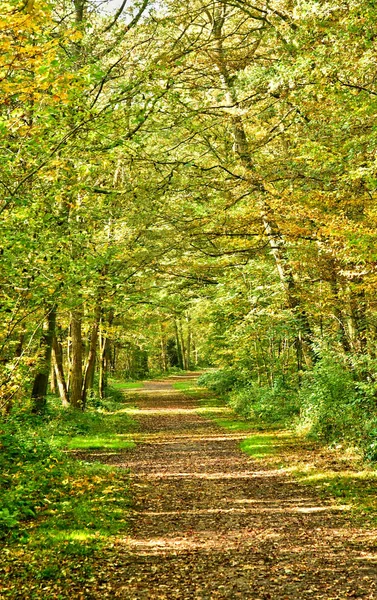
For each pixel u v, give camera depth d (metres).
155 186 15.72
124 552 7.38
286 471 12.33
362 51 10.64
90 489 10.45
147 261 17.45
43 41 8.38
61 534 7.83
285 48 13.33
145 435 19.55
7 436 12.31
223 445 16.75
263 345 24.73
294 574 6.52
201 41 17.50
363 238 9.94
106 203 14.49
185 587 6.20
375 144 10.62
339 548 7.35
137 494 10.66
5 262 10.34
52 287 11.32
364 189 12.19
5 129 8.80
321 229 11.87
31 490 9.52
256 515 9.13
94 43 13.70
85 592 6.02
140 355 56.22
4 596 5.82
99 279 13.33
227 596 5.92
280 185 15.16
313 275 16.03
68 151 11.31
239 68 18.11
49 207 11.77
